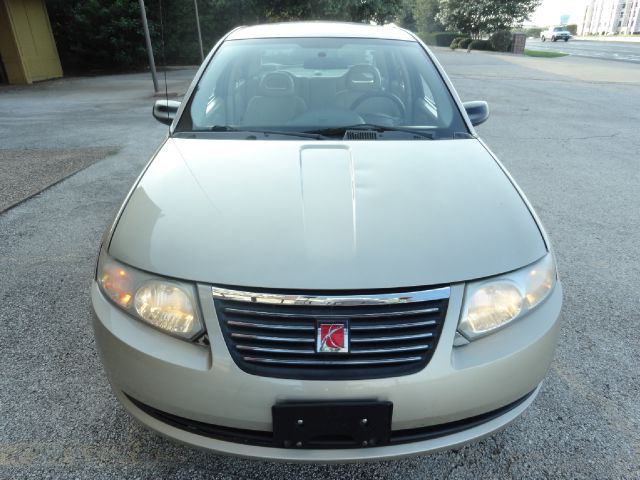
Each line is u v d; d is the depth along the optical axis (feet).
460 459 6.10
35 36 48.49
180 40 64.34
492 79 47.03
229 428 4.88
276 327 4.66
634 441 6.38
